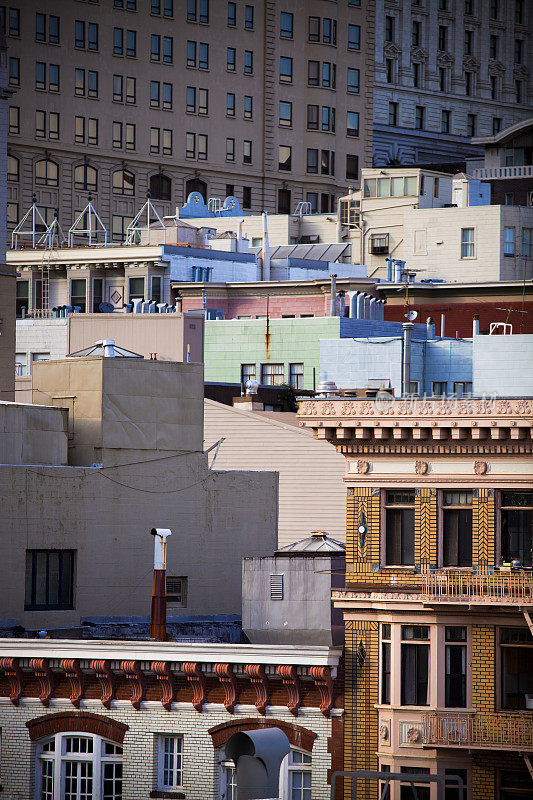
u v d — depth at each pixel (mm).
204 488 178250
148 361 176250
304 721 138625
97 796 143000
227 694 140000
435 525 139500
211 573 177750
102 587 169125
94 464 171875
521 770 135750
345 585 144000
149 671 142250
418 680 138500
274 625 155625
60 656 144500
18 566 162625
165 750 142625
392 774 129125
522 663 136875
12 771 146125
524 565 137625
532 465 137500
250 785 106812
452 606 136625
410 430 139500
